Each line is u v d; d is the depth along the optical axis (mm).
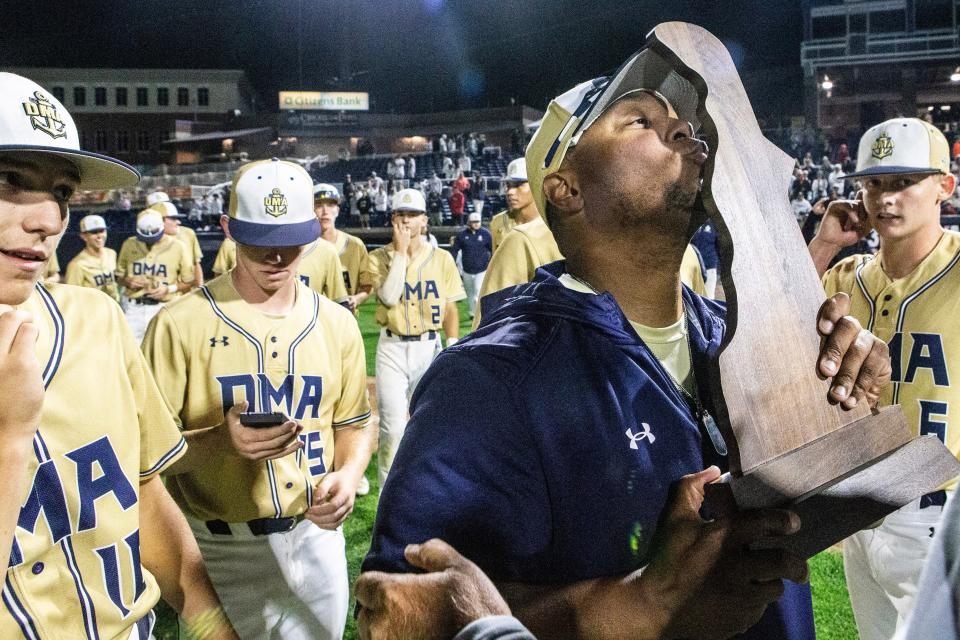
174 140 51156
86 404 1377
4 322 1085
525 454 1032
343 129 48156
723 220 935
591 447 1049
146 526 1622
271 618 2443
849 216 2592
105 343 1454
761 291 943
